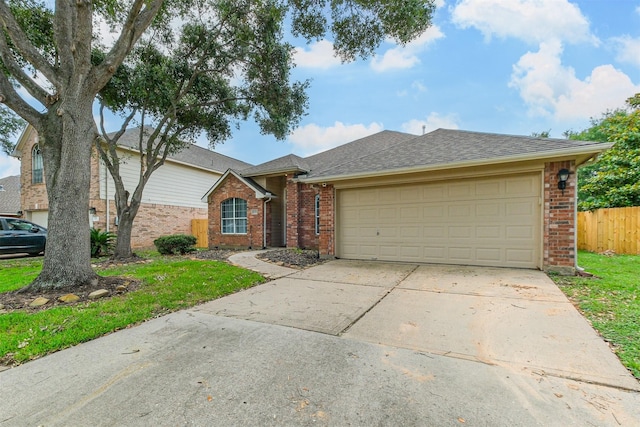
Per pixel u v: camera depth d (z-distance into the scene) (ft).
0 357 9.81
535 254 23.02
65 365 9.38
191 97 34.99
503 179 24.18
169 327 12.64
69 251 17.70
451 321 13.05
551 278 20.26
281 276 23.26
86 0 17.04
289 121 34.81
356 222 30.78
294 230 42.09
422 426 6.55
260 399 7.57
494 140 26.99
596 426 6.49
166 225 54.95
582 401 7.36
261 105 35.06
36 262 32.12
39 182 51.06
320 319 13.56
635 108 45.11
